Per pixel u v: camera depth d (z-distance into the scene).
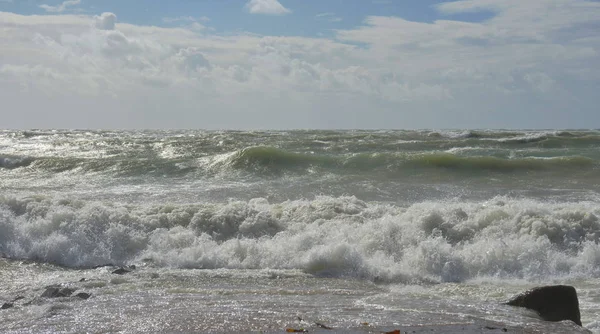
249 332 5.61
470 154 22.34
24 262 9.30
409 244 9.63
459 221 10.69
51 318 6.09
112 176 17.88
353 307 6.59
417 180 17.08
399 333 5.57
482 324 5.88
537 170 18.62
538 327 5.77
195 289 7.48
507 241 9.62
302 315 6.20
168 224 10.90
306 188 15.77
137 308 6.46
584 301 7.14
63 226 10.37
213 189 15.64
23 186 16.33
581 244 9.83
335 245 9.04
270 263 9.10
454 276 8.63
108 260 9.55
